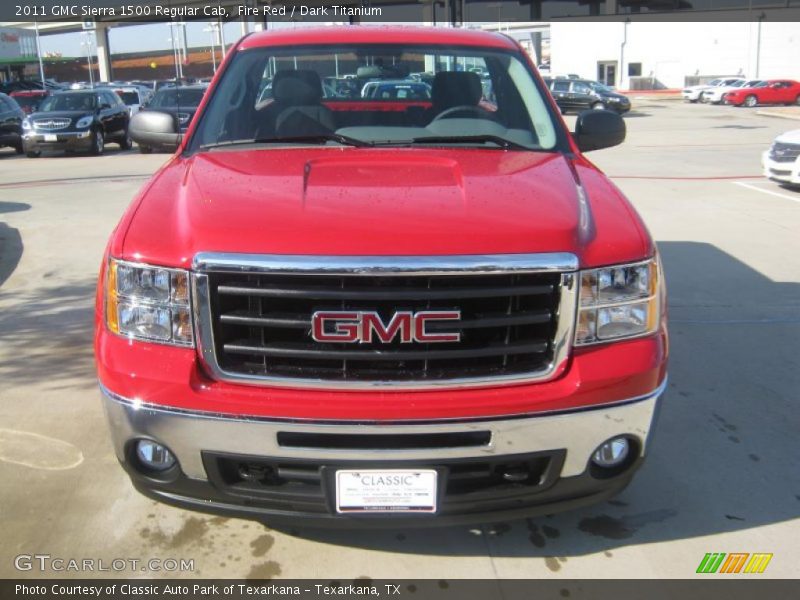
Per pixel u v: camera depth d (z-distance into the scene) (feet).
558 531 9.34
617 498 10.10
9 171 46.55
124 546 8.93
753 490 10.34
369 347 7.23
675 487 10.39
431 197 8.02
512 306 7.38
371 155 9.78
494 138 10.66
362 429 7.17
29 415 12.17
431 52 11.86
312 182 8.49
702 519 9.64
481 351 7.30
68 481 10.24
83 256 23.06
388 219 7.44
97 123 56.08
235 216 7.55
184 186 8.71
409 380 7.27
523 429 7.35
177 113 12.21
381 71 11.56
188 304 7.34
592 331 7.61
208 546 8.96
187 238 7.45
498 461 7.45
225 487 7.63
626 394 7.61
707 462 11.07
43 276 20.83
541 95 11.61
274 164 9.34
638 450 8.02
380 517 7.56
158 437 7.46
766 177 38.52
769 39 164.04
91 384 13.39
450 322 7.18
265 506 7.70
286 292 7.11
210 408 7.24
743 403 13.03
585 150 12.17
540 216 7.68
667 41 170.81
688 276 20.93
